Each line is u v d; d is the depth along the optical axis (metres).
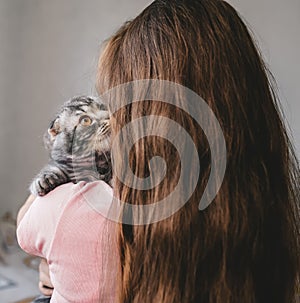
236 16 0.64
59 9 2.28
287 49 1.72
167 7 0.64
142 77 0.62
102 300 0.65
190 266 0.60
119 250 0.63
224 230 0.60
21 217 0.77
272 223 0.64
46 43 2.33
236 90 0.61
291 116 1.71
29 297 1.91
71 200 0.68
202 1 0.64
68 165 0.75
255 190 0.61
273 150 0.64
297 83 1.70
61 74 2.28
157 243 0.61
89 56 2.16
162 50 0.61
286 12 1.71
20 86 2.44
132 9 2.04
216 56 0.61
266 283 0.65
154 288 0.61
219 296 0.61
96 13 2.16
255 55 0.64
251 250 0.62
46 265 0.86
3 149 2.49
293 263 0.68
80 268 0.65
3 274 2.06
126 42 0.64
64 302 0.67
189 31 0.62
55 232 0.67
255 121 0.62
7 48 2.40
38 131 2.37
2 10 2.35
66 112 0.78
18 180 2.48
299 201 0.68
